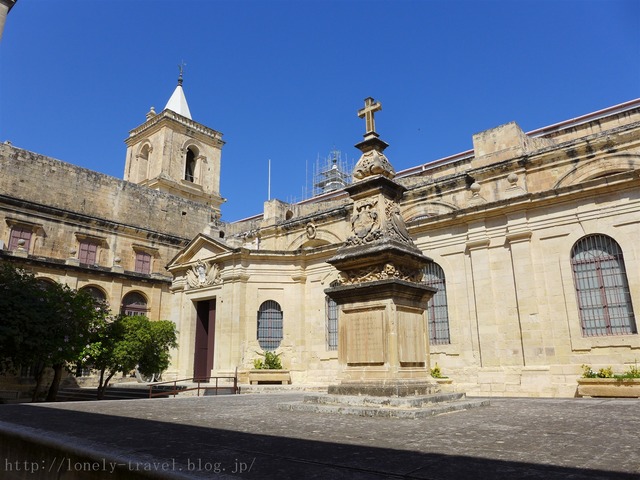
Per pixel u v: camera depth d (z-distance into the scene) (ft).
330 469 13.07
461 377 65.26
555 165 74.28
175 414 28.89
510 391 60.08
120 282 112.57
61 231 111.75
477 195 72.28
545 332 60.03
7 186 106.32
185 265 94.63
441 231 71.67
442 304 70.13
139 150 169.99
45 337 70.03
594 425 22.11
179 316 93.76
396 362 28.78
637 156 67.46
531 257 62.59
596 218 59.16
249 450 15.98
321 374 80.23
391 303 29.40
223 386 73.26
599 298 57.93
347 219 95.96
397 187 34.06
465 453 15.33
